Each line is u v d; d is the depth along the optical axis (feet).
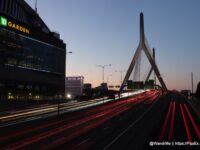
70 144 105.29
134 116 213.05
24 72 393.09
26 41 400.26
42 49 437.99
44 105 311.88
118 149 96.02
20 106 289.33
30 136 124.77
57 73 474.49
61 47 490.08
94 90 583.58
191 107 286.66
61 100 401.70
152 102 370.32
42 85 434.30
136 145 102.63
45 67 443.32
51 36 462.19
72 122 178.09
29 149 96.89
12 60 369.91
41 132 136.87
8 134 130.72
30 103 321.73
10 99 348.38
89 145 103.19
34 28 422.41
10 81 364.58
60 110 263.70
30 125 163.73
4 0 453.99
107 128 150.30
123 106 314.35
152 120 185.06
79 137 121.39
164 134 128.47
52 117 206.80
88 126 158.92
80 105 324.19
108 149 96.17
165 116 207.92
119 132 135.54
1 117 201.16
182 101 378.53
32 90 409.69
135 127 152.97
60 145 103.45
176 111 246.47
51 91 456.04
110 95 437.58
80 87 437.99
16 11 483.92
